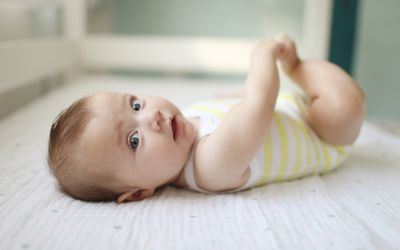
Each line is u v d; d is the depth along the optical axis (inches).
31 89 67.9
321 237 24.3
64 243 23.3
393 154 41.9
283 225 25.8
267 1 88.4
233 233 24.8
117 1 89.4
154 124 30.2
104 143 29.6
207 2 88.7
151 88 75.7
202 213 27.7
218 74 92.7
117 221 26.2
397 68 85.7
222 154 30.3
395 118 84.5
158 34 90.4
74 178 30.2
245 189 32.9
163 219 26.6
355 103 34.8
